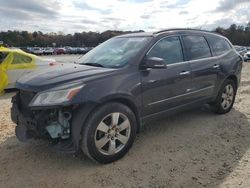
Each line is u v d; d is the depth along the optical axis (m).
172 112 5.28
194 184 3.78
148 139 5.18
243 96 8.67
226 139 5.23
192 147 4.88
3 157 4.51
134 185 3.76
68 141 4.11
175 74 5.12
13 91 10.02
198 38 5.98
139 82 4.57
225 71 6.29
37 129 4.05
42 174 4.03
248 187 3.69
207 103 6.25
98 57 5.23
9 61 9.64
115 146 4.31
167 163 4.32
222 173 4.04
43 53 66.38
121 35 5.80
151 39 5.04
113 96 4.21
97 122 4.06
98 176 3.96
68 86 3.96
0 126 5.88
